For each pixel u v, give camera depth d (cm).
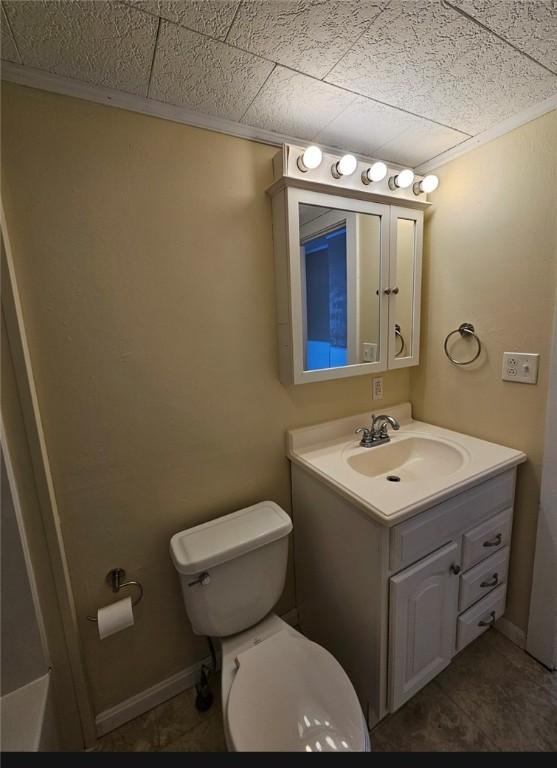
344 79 98
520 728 116
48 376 99
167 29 78
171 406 119
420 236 153
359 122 121
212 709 126
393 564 104
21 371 91
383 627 106
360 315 142
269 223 129
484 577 131
